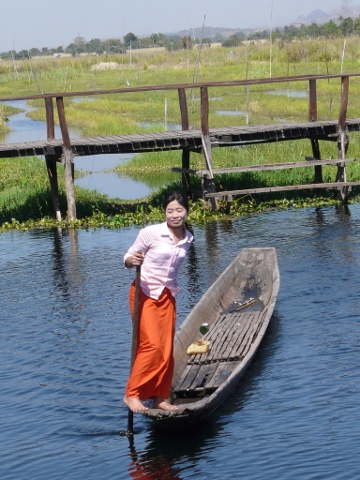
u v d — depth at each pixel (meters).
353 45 62.12
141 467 7.82
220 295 12.53
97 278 15.18
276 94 49.50
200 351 10.16
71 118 45.00
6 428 8.87
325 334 11.21
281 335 11.27
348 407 8.77
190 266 15.82
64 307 13.41
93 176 28.55
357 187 22.69
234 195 21.72
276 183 22.64
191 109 45.72
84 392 9.70
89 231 19.56
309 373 9.80
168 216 8.12
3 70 87.38
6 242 18.89
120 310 13.05
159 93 56.66
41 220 20.75
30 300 13.95
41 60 88.12
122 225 20.00
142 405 8.27
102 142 20.03
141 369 8.27
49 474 7.82
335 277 14.16
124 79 66.56
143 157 30.03
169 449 8.12
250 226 19.02
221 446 8.10
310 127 20.77
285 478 7.36
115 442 8.38
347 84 20.62
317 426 8.38
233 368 9.70
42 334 12.02
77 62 85.81
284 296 13.17
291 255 16.02
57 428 8.78
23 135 40.75
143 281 8.25
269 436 8.23
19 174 26.95
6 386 10.03
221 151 27.58
